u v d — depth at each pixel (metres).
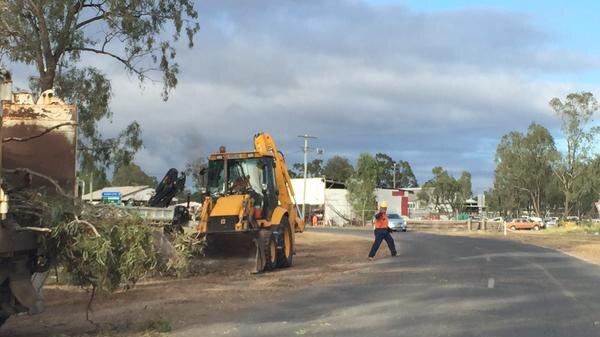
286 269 17.23
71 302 10.94
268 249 16.36
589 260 19.89
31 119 8.30
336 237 36.62
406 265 18.03
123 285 9.33
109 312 10.02
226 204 16.56
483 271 16.23
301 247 26.94
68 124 8.10
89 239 7.20
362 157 75.38
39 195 7.45
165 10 21.45
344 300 11.45
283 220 18.22
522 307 10.58
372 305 10.84
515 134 96.88
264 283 13.86
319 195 77.44
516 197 98.75
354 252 23.73
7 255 6.81
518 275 15.32
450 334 8.43
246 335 8.37
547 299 11.45
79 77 21.38
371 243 29.95
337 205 77.50
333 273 16.03
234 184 17.62
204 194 17.83
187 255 8.64
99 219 7.55
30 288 7.35
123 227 7.53
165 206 17.38
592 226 58.28
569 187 87.81
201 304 10.90
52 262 7.50
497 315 9.83
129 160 21.89
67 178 8.24
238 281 14.18
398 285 13.46
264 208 17.52
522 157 95.50
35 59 19.64
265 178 17.77
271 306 10.77
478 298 11.56
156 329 8.61
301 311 10.27
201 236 15.73
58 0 19.27
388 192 83.62
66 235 7.24
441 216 94.81
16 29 18.94
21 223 7.18
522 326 8.97
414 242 31.09
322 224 74.81
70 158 8.28
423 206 103.94
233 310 10.34
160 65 22.05
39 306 7.44
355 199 73.06
